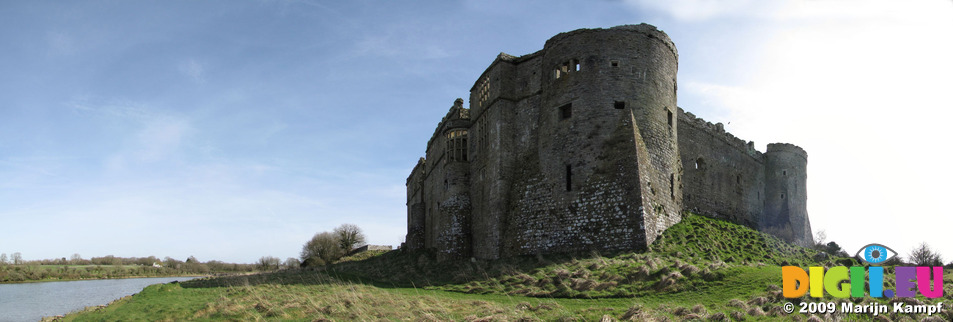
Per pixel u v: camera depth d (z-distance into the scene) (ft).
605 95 126.11
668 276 84.99
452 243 149.59
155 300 100.63
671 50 137.08
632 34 130.41
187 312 83.92
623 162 119.44
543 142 133.18
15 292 225.35
